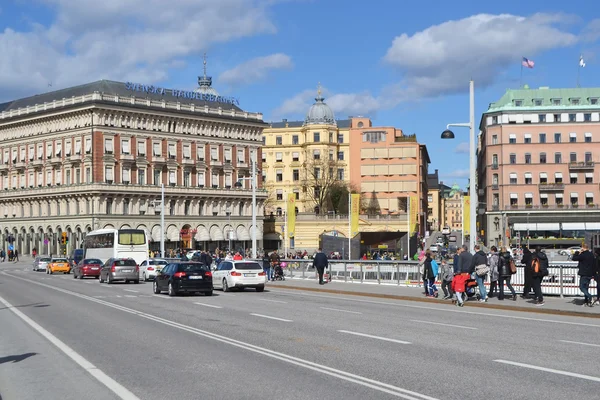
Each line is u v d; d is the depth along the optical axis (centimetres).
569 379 1216
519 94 12612
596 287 3006
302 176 14938
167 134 11381
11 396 1126
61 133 11069
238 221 12325
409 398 1064
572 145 12069
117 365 1407
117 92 11125
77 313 2650
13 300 3431
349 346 1655
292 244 12525
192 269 3684
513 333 1927
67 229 10994
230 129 12300
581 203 12000
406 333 1927
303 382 1202
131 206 10956
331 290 3941
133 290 4366
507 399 1055
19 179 11888
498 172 12325
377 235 6938
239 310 2736
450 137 3416
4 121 12019
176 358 1486
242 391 1131
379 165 14338
